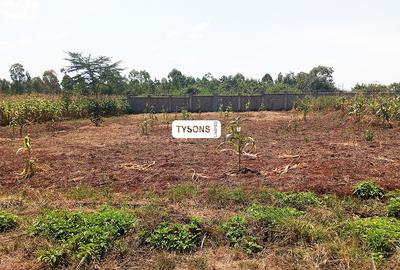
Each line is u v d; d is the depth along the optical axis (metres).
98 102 28.75
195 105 32.31
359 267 4.36
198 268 4.50
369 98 20.98
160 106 32.34
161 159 10.48
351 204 6.32
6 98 25.66
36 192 7.38
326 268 4.44
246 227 5.27
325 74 43.00
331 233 5.07
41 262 4.58
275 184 7.60
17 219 5.77
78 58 37.81
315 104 24.39
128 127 19.72
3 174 9.19
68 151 12.13
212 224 5.38
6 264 4.61
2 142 14.37
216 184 7.71
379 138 13.27
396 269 4.27
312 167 8.94
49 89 41.44
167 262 4.58
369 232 4.86
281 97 31.66
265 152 11.15
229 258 4.72
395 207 5.82
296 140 13.46
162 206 6.29
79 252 4.69
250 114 26.98
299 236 5.06
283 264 4.53
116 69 40.06
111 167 9.62
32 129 18.39
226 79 49.75
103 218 5.43
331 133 14.95
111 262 4.64
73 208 6.42
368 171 8.40
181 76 51.12
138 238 5.05
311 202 6.32
